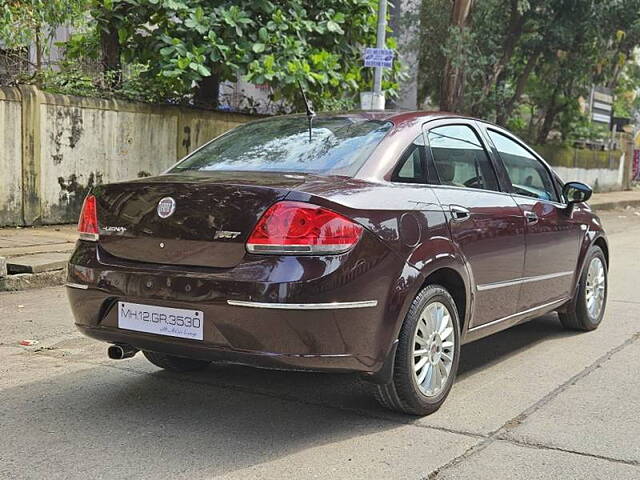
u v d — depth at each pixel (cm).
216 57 1066
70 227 1021
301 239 343
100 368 495
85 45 1205
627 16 1845
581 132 2453
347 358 356
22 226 999
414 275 379
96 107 1064
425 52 1883
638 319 658
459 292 431
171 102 1177
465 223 429
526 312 510
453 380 424
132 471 332
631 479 328
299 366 347
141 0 1060
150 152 1140
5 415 403
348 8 1202
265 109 1322
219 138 491
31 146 995
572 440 372
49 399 431
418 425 393
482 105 1881
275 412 412
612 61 2167
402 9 1872
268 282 339
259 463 342
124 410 413
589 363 516
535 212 512
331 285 343
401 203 388
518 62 2062
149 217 379
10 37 920
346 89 1227
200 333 356
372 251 359
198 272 358
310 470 335
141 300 372
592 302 611
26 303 681
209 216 360
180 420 398
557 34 1833
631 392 451
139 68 1201
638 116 3506
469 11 1627
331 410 416
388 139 418
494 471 335
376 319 363
